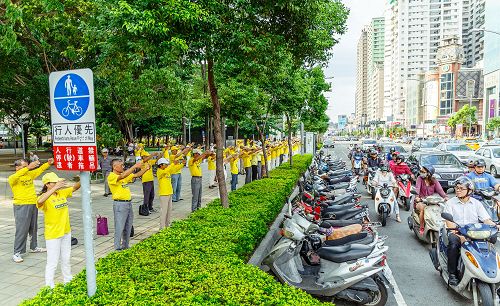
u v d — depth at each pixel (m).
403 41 152.88
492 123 68.00
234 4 7.16
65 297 3.80
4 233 9.16
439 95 119.50
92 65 15.34
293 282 5.89
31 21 12.36
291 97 14.48
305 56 8.91
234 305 3.64
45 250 7.78
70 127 3.53
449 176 14.84
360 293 5.46
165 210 9.23
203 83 14.88
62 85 3.53
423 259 7.68
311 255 6.48
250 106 13.12
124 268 4.70
